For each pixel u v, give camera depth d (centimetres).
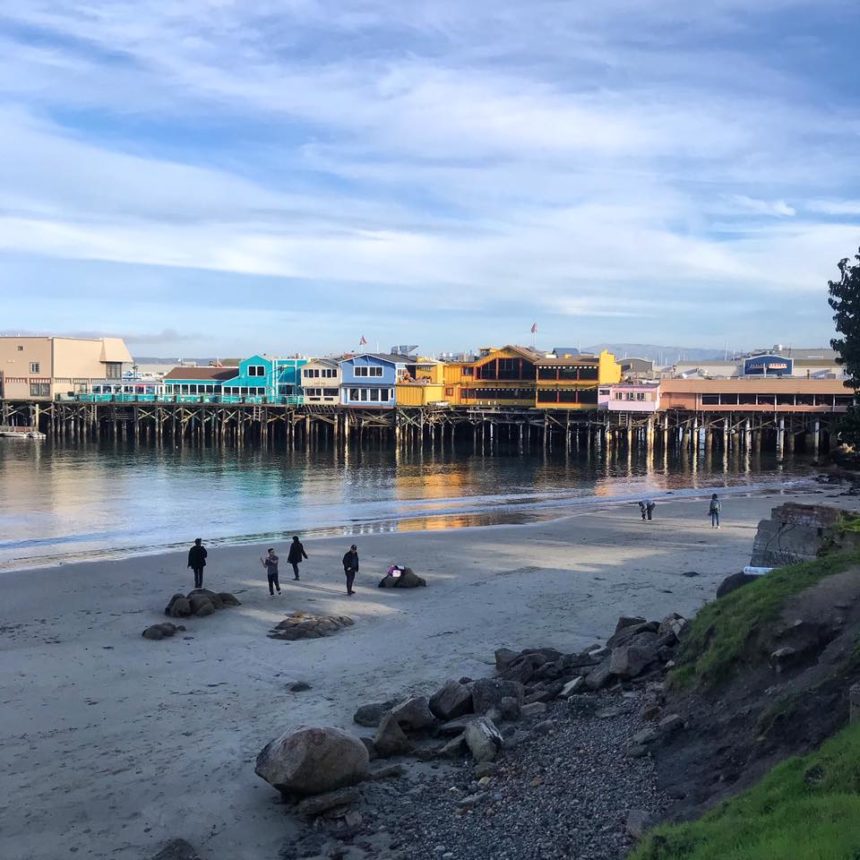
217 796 1310
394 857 1101
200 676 1891
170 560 3297
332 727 1375
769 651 1366
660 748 1268
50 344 11369
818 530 2308
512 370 9912
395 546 3609
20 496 5562
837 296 3266
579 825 1091
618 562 3228
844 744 977
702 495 5638
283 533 4203
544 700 1638
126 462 8000
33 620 2398
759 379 8856
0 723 1609
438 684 1834
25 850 1160
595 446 9281
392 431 10169
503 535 3903
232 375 11138
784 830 848
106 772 1393
